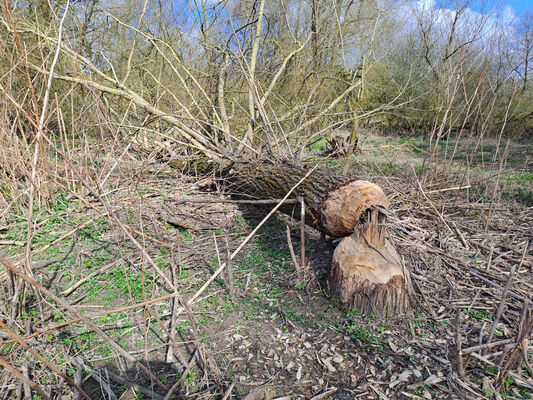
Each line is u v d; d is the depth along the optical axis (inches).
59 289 125.2
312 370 92.7
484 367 91.7
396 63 546.3
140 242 157.2
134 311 114.6
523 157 387.9
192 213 190.4
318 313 115.6
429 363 94.0
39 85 233.1
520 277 132.9
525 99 511.8
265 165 186.7
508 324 108.1
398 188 210.4
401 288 112.0
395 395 84.9
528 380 86.7
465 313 114.0
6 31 175.9
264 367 93.7
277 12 366.9
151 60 280.1
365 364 94.3
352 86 291.7
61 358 93.7
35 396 81.5
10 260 141.6
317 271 135.3
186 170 250.1
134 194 191.5
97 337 102.8
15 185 177.2
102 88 211.8
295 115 274.7
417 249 148.6
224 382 88.2
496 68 325.4
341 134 447.2
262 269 140.9
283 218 193.5
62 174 207.8
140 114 287.4
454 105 420.2
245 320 111.8
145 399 82.8
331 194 134.0
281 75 336.5
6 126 175.2
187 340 102.5
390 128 605.3
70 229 169.2
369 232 120.1
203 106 275.3
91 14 278.5
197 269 140.0
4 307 106.2
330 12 370.3
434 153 223.6
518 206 207.2
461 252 152.2
